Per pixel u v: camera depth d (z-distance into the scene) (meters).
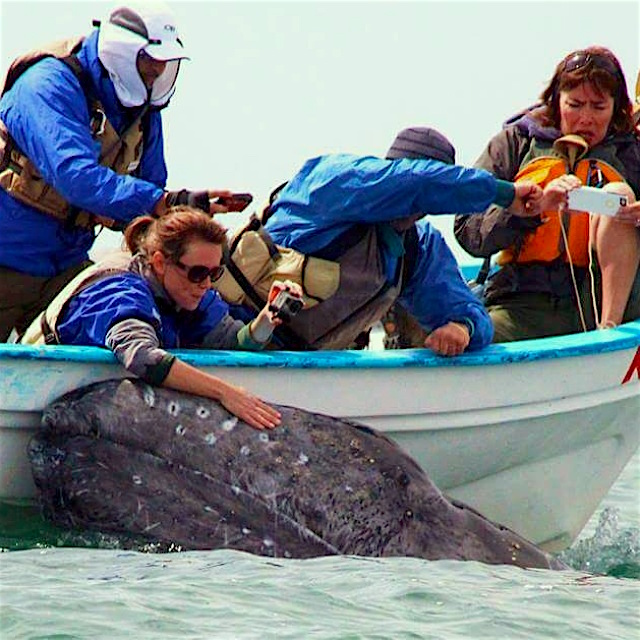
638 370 29.36
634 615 21.16
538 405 27.78
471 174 26.06
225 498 23.95
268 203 27.27
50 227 28.62
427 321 27.70
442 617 20.52
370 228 26.62
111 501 23.97
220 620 19.77
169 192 26.55
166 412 24.20
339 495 24.03
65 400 24.52
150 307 25.05
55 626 19.20
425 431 26.89
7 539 24.52
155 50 27.61
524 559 24.28
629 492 35.06
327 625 19.80
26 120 27.44
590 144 30.22
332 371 25.83
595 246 29.84
